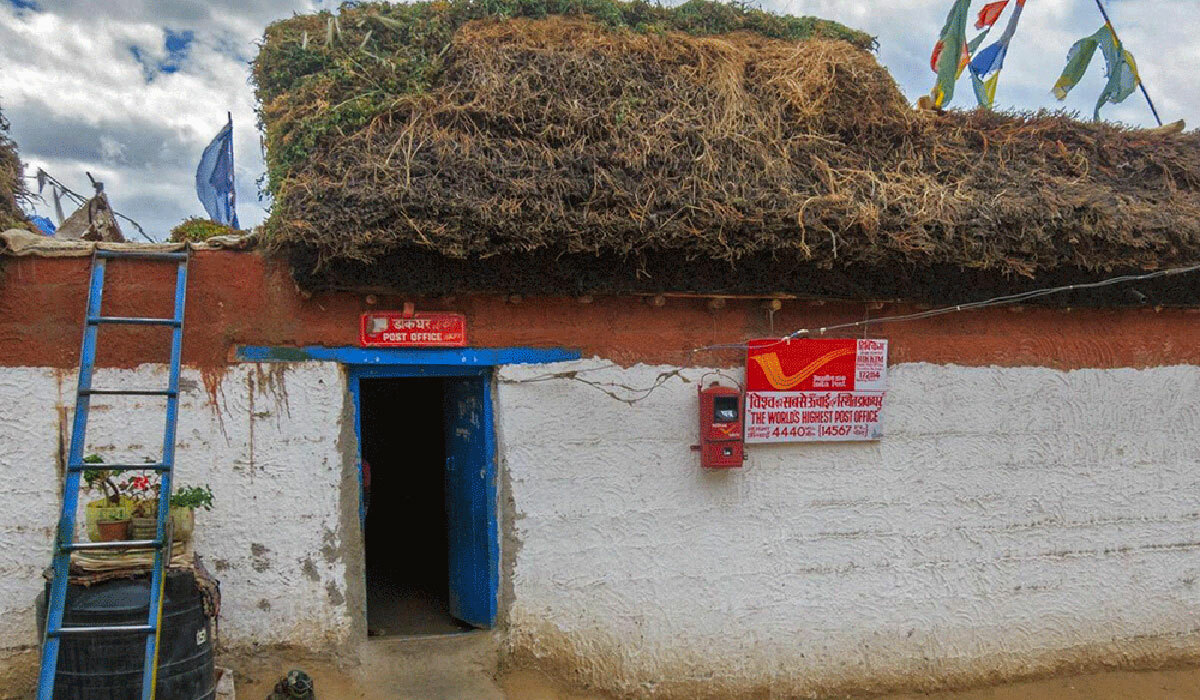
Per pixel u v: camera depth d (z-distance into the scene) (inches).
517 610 224.7
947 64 313.9
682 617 234.7
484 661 222.8
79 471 171.8
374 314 214.1
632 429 231.8
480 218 200.7
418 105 223.0
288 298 209.9
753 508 239.8
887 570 249.4
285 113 224.2
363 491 225.9
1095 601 266.5
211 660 183.0
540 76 234.8
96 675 167.9
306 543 212.4
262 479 209.5
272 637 210.5
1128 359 269.4
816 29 293.3
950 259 231.3
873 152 251.3
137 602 169.0
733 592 238.4
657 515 233.3
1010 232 234.1
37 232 221.5
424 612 255.9
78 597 169.0
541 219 205.3
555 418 226.8
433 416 361.1
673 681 233.8
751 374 236.8
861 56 269.7
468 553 238.1
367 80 229.1
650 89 241.6
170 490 174.7
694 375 235.9
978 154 263.3
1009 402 258.7
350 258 199.0
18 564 197.0
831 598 245.3
